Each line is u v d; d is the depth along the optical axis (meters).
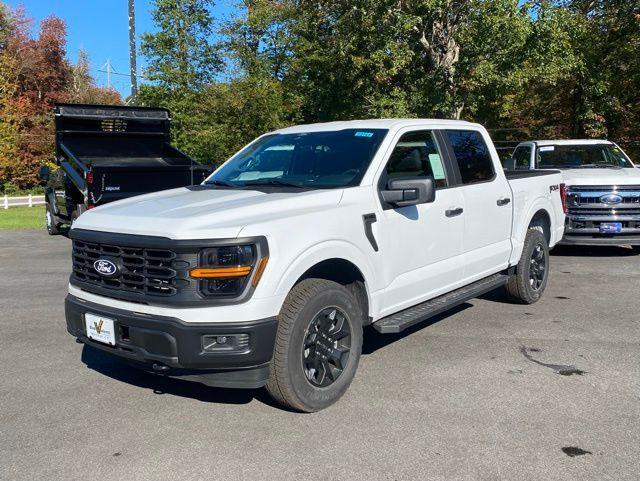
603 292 7.83
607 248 11.75
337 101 21.59
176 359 3.79
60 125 13.49
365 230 4.52
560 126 24.66
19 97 40.28
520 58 17.94
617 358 5.29
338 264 4.46
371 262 4.57
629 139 23.12
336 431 3.95
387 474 3.41
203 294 3.77
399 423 4.05
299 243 4.00
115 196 11.89
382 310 4.76
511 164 8.52
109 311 4.09
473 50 18.06
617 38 21.38
